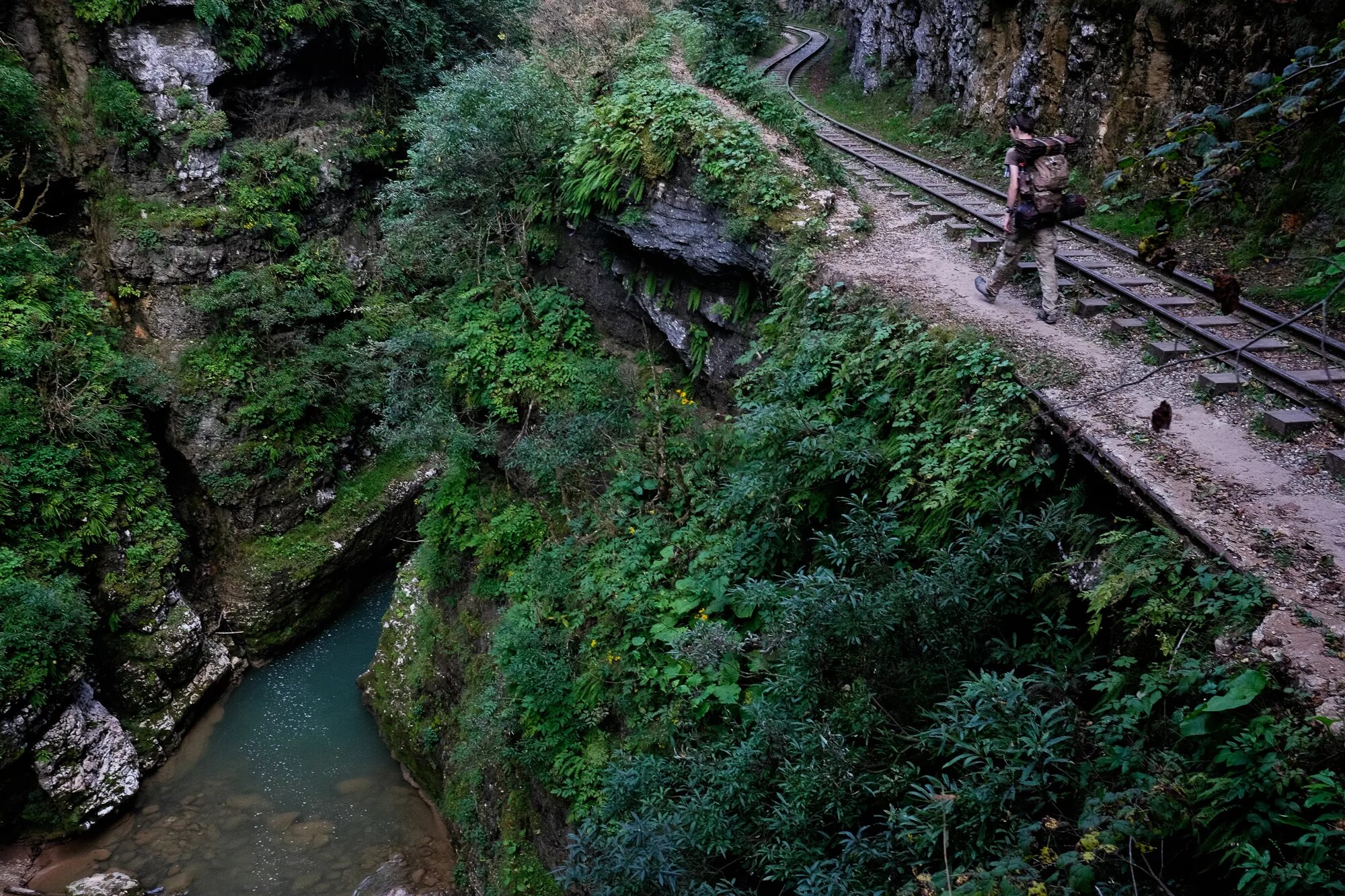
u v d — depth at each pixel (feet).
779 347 31.55
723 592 27.17
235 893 38.06
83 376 49.93
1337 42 9.46
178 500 54.95
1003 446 21.11
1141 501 17.56
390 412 49.37
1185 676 13.93
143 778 44.98
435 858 39.22
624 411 40.63
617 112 40.37
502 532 41.01
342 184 62.95
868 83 75.41
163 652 48.62
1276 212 30.22
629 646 29.89
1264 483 17.62
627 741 27.43
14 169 51.65
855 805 16.72
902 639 17.94
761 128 41.11
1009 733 14.55
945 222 36.45
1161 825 12.54
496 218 48.26
